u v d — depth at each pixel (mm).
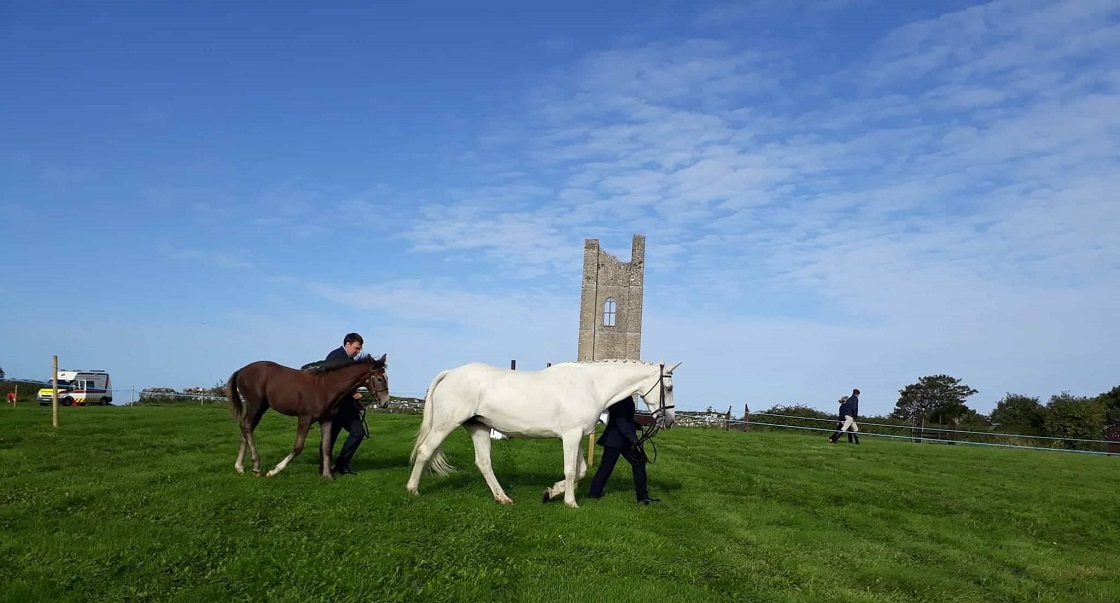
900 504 13156
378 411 34469
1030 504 14070
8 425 19297
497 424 10539
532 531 8836
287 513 9289
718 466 16781
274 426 21141
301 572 6914
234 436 18250
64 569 6773
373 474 12258
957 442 31578
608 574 7355
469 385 10617
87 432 18156
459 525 9031
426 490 11297
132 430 19016
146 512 9125
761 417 37594
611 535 8898
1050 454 26156
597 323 64250
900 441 30906
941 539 10555
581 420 10500
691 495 12352
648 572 7637
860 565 8625
